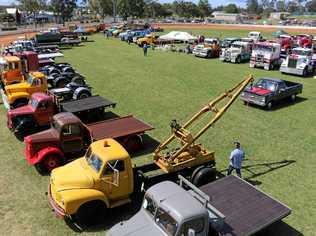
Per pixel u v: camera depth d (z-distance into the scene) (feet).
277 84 81.87
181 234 28.45
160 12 542.98
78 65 132.05
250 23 442.09
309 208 42.09
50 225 38.40
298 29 334.44
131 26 283.59
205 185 39.22
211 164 46.73
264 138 63.46
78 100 72.59
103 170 37.35
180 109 78.69
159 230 29.78
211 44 162.50
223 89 97.35
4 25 345.92
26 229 37.73
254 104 83.10
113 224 38.58
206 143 60.70
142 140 58.44
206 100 85.97
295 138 63.72
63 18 386.73
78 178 37.35
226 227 32.37
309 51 131.23
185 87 99.35
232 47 149.69
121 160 38.17
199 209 29.19
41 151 48.57
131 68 127.65
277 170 51.29
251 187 38.78
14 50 138.21
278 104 85.30
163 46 185.78
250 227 32.45
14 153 55.57
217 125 69.31
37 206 41.78
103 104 69.36
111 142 41.06
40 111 61.77
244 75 118.52
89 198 36.55
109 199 38.60
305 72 118.32
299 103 86.48
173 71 123.24
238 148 45.37
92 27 287.48
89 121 68.64
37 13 405.18
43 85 73.97
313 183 47.83
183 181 35.88
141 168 44.01
